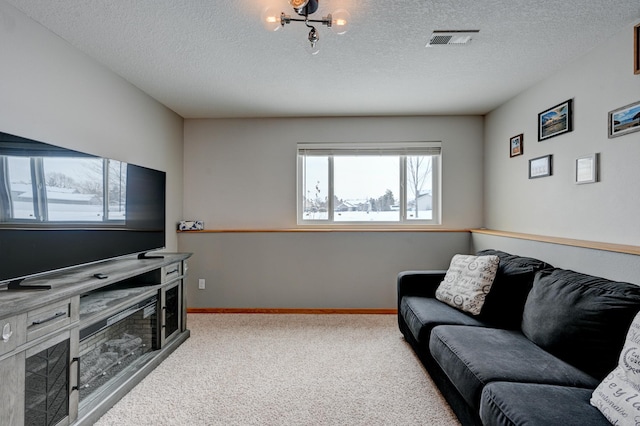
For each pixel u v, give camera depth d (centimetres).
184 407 181
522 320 192
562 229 246
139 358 222
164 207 276
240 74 258
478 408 137
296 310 352
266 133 371
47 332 141
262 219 371
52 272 167
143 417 172
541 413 111
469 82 274
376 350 255
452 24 190
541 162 269
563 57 230
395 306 350
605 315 139
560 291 168
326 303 353
